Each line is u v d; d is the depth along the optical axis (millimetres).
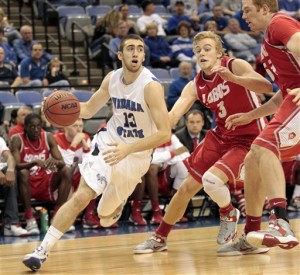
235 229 5703
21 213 8547
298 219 8234
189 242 6445
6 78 10562
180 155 8906
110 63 12070
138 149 4941
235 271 4641
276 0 4730
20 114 8469
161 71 11641
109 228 8375
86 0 14062
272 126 4633
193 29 13305
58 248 6434
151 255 5656
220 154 5691
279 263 4922
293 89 4613
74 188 8648
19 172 8148
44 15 13102
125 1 14227
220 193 5531
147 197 9141
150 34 12211
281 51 4641
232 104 5582
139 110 5230
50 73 10789
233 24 12867
